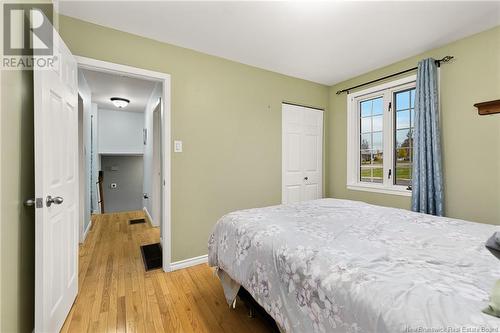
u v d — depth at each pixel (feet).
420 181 8.13
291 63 9.48
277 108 10.46
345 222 5.08
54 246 4.57
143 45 7.42
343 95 11.58
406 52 8.54
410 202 8.96
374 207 6.58
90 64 6.61
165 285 6.83
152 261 8.44
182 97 8.09
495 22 6.68
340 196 11.78
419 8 6.10
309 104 11.53
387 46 8.09
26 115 4.38
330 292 2.90
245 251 4.60
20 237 4.11
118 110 18.48
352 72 10.46
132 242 10.48
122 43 7.10
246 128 9.57
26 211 4.37
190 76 8.25
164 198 7.81
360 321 2.51
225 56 8.85
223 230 5.56
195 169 8.38
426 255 3.39
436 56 8.16
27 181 4.40
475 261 3.19
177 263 7.95
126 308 5.69
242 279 4.51
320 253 3.48
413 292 2.46
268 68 9.98
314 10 6.19
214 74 8.75
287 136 10.87
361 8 6.12
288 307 3.49
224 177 9.04
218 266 5.67
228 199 9.15
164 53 7.77
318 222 5.06
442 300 2.31
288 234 4.26
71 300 5.60
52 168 4.52
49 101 4.38
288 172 10.94
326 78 11.23
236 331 4.95
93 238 11.02
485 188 7.07
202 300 6.07
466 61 7.44
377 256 3.34
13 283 3.84
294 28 7.04
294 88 10.98
